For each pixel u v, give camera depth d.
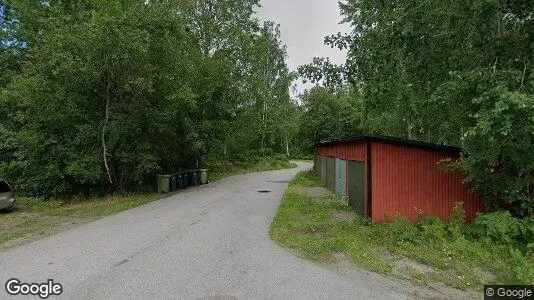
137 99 15.58
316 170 24.88
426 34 8.27
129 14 14.14
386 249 7.12
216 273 5.79
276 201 13.91
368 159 9.81
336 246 7.26
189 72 18.39
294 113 43.31
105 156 15.28
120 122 15.48
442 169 9.27
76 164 14.56
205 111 22.48
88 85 14.92
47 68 14.39
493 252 6.59
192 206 12.77
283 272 5.85
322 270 5.96
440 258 6.43
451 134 11.48
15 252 7.03
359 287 5.22
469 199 9.73
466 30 8.22
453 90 7.52
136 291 5.04
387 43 8.21
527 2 7.16
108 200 14.80
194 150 21.48
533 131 6.28
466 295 5.00
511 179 7.80
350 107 31.25
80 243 7.69
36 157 15.39
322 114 34.22
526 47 7.50
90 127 14.95
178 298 4.81
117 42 13.79
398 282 5.44
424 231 8.23
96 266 6.12
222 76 22.38
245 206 12.69
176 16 17.06
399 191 9.80
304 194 15.59
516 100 5.88
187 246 7.43
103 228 9.23
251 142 36.25
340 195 14.51
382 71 8.53
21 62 20.06
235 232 8.68
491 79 6.90
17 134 15.78
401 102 9.80
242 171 31.53
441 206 9.78
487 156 7.29
